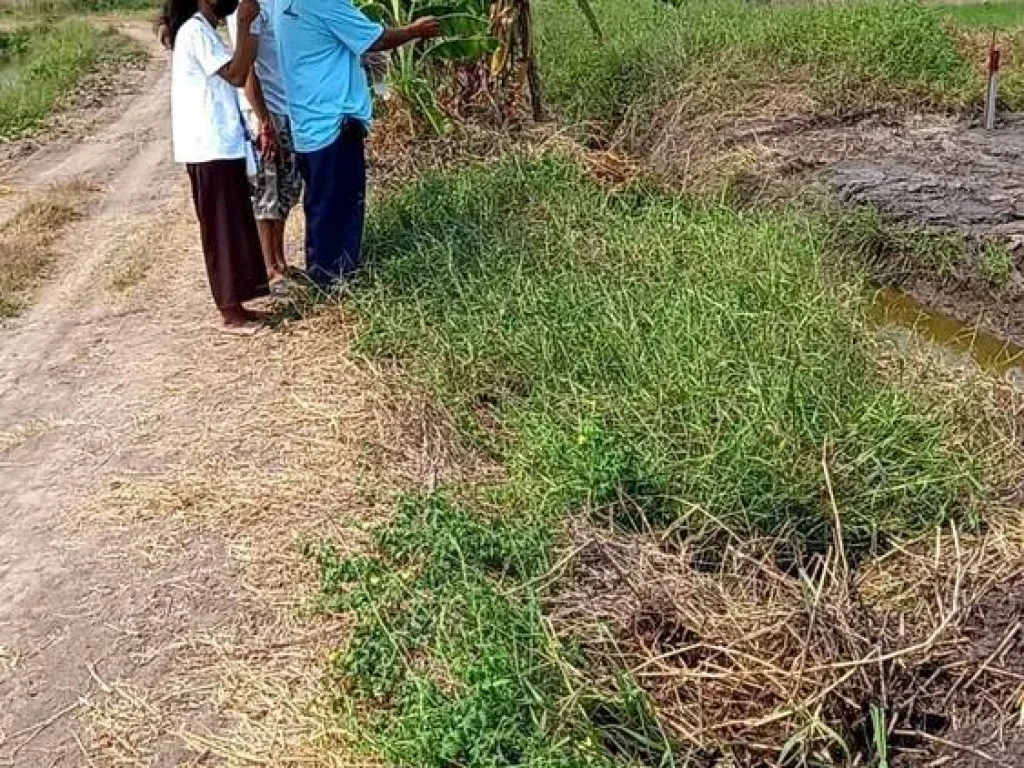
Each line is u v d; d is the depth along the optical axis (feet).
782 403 15.81
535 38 42.50
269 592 14.52
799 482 15.02
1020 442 18.04
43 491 17.28
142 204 33.09
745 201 31.65
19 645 13.91
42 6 107.65
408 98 30.09
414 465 16.99
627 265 21.98
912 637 12.97
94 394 20.24
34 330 23.40
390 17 28.78
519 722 11.14
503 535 14.06
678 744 11.50
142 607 14.43
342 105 21.58
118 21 94.79
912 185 30.78
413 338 20.22
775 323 18.35
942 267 26.71
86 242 29.35
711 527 14.69
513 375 18.90
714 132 35.76
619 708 11.57
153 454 18.02
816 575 14.42
